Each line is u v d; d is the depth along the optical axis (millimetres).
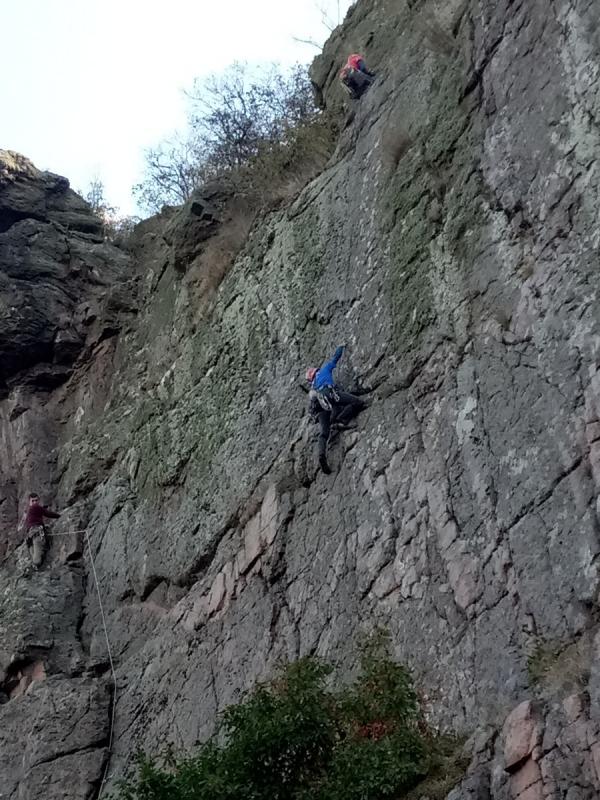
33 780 15805
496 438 11055
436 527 11547
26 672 17812
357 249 14953
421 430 12383
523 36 12430
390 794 9469
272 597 14055
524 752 8711
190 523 16797
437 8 15344
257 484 15430
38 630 18047
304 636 13172
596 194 10641
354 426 13672
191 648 15438
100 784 15641
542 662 9469
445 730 10258
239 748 10344
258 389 16328
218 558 15758
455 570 11031
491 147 12594
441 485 11695
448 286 12703
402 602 11672
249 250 18000
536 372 10789
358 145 16062
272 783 10180
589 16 11328
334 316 15000
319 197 16547
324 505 13789
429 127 14234
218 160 28219
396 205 14258
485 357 11602
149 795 10664
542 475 10289
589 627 9297
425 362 12734
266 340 16562
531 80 12094
